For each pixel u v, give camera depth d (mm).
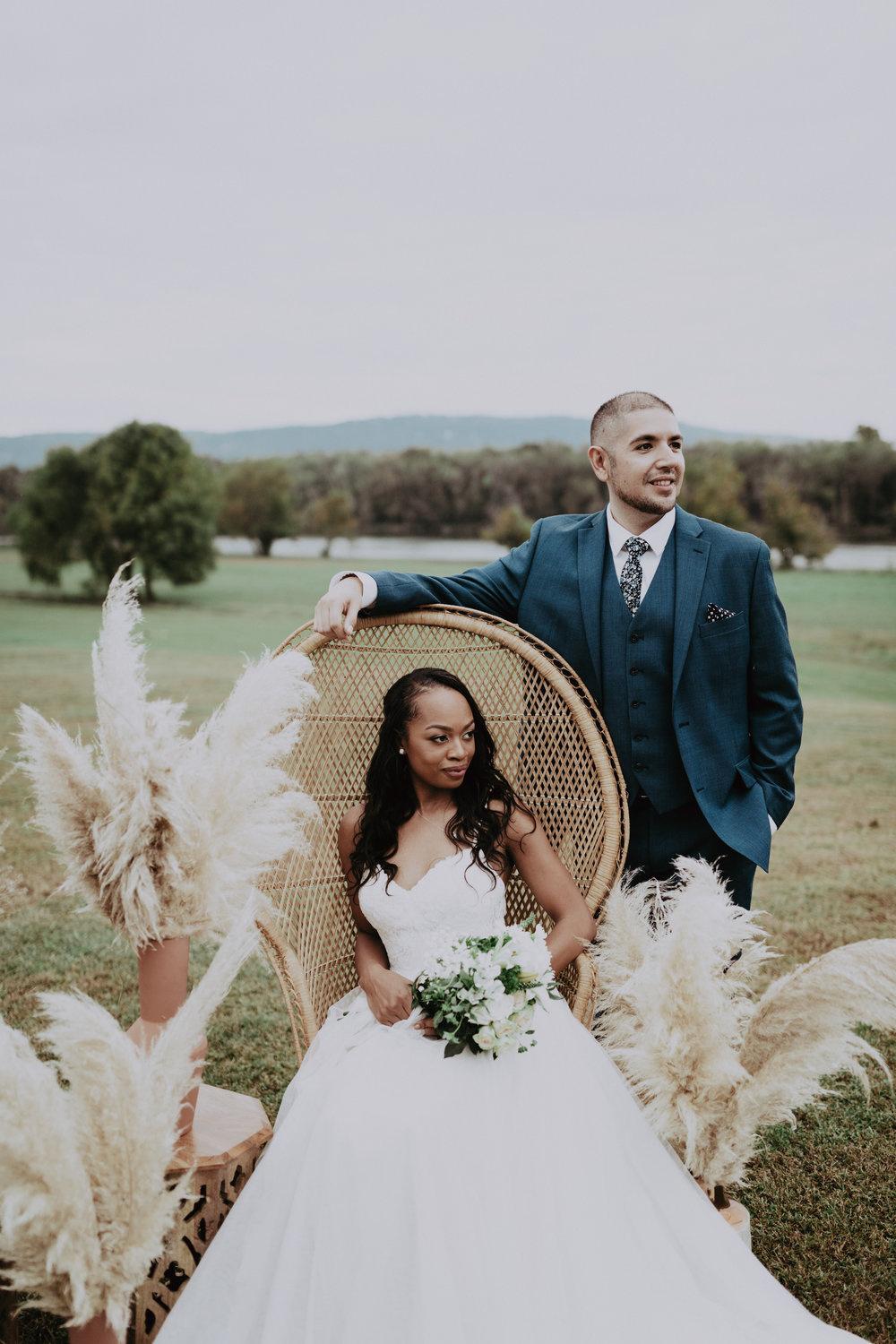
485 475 22719
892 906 5762
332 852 3178
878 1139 3533
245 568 24234
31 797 2490
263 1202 2365
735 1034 2539
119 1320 2012
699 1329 2232
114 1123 1999
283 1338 2156
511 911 3195
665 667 3100
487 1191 2273
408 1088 2420
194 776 2492
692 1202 2543
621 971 2672
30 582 23156
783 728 3174
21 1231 1960
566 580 3232
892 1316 2740
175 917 2498
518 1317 2131
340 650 3223
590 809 3080
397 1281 2164
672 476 3051
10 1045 2012
